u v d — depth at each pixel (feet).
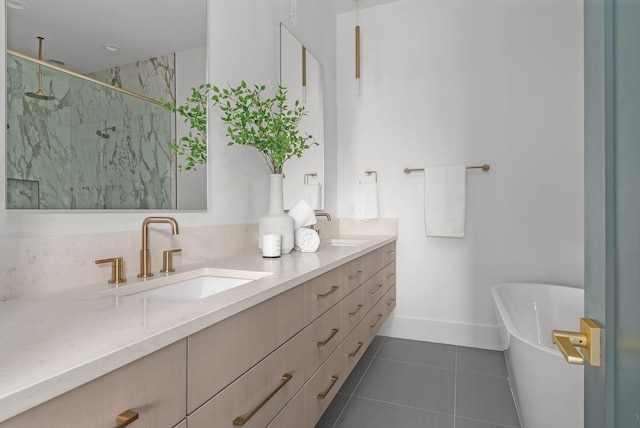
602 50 1.76
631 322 1.44
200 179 5.15
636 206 1.39
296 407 4.04
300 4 8.29
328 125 9.95
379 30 10.25
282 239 5.81
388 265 9.00
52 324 2.30
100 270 3.63
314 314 4.53
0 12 2.89
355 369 8.03
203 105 5.21
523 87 8.93
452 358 8.58
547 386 4.84
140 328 2.22
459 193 9.19
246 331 3.09
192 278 4.37
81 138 3.51
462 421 6.03
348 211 10.48
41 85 3.17
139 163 4.16
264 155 6.72
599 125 1.82
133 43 4.11
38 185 3.14
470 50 9.38
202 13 5.18
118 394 1.92
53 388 1.57
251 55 6.31
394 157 10.06
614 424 1.63
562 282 8.63
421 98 9.82
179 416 2.34
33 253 3.06
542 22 8.80
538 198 8.80
